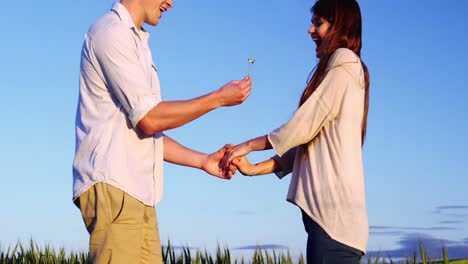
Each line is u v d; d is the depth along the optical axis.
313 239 3.23
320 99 3.28
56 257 6.75
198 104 3.26
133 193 3.17
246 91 3.41
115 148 3.16
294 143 3.31
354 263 3.20
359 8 3.49
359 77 3.34
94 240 3.16
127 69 3.17
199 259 6.24
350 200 3.19
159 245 3.57
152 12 3.46
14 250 6.80
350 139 3.26
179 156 4.20
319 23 3.48
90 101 3.28
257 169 3.88
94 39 3.23
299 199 3.31
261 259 5.98
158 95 3.59
